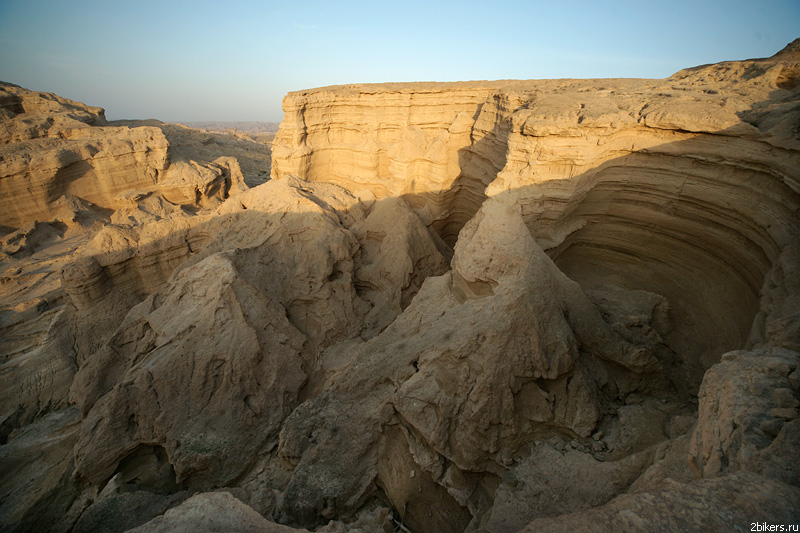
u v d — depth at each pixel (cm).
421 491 996
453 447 966
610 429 965
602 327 1063
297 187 1989
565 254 1329
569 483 855
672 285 1189
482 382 955
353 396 1147
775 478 454
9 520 1253
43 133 2938
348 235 1792
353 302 1703
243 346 1365
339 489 1016
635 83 1658
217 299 1389
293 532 693
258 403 1355
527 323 976
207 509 746
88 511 1128
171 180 3047
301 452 1092
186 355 1338
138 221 2722
